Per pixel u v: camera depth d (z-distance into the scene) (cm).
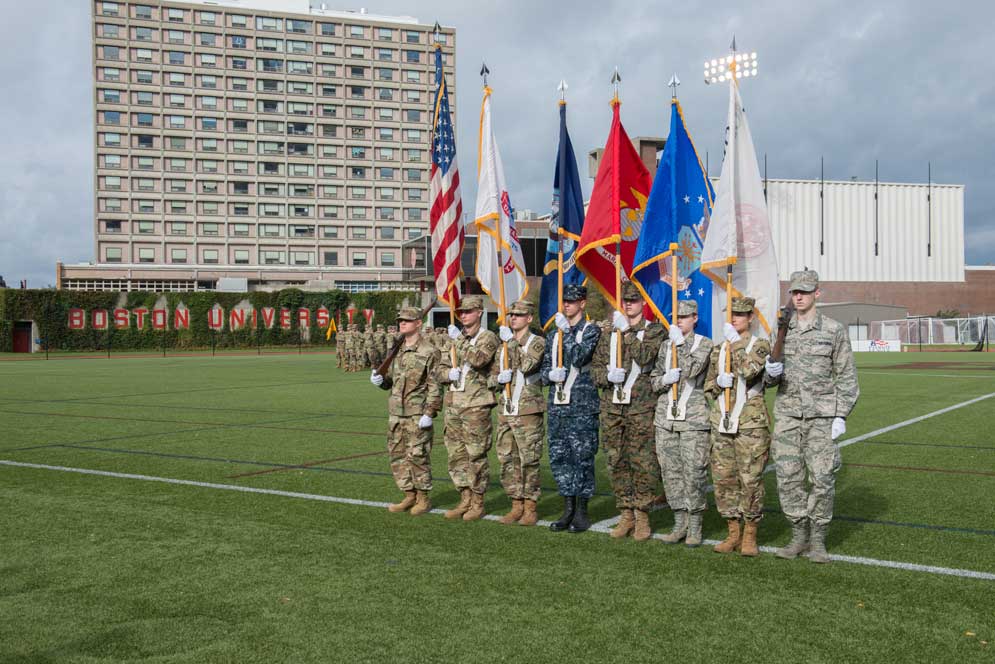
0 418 1633
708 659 430
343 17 9700
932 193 7912
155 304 6662
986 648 443
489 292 912
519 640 456
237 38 9362
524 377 741
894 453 1141
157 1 9075
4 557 626
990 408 1741
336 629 474
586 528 717
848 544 663
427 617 493
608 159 802
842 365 606
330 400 2039
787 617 491
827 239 7625
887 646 446
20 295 6272
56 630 475
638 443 688
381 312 7100
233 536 690
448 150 941
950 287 7950
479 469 763
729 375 631
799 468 616
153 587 552
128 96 9038
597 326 711
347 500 843
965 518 753
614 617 492
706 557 630
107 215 9012
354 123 9769
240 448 1214
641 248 788
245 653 440
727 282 709
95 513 778
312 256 9706
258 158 9475
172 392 2314
